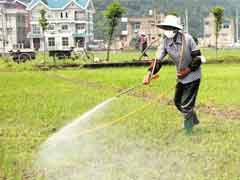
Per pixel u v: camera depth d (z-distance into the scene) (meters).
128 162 7.09
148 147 7.93
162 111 11.53
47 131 9.45
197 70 8.91
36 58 43.12
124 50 67.50
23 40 85.44
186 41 8.71
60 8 84.75
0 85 19.14
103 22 98.62
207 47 87.56
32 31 85.44
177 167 6.77
